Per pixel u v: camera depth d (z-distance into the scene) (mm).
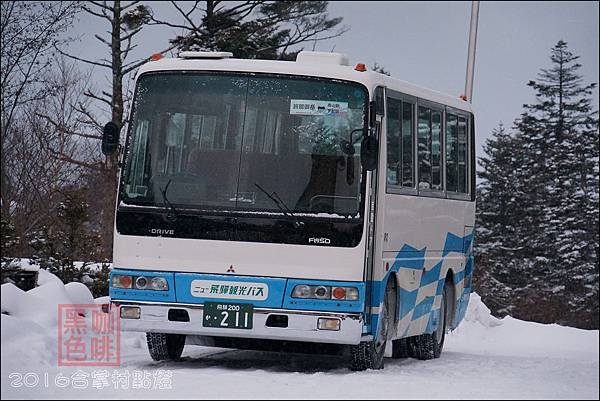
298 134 23828
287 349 24828
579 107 129000
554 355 35656
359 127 23812
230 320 23328
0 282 29703
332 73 24078
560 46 130125
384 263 24906
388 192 25312
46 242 34906
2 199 37656
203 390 19047
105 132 24484
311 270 23250
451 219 30844
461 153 31875
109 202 47531
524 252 113250
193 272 23516
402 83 26953
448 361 28906
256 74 24141
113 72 60625
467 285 32938
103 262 35688
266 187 23594
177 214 23656
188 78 24328
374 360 24781
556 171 124125
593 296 107125
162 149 24125
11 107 37281
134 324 23703
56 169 42719
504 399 18328
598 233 116438
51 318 25391
